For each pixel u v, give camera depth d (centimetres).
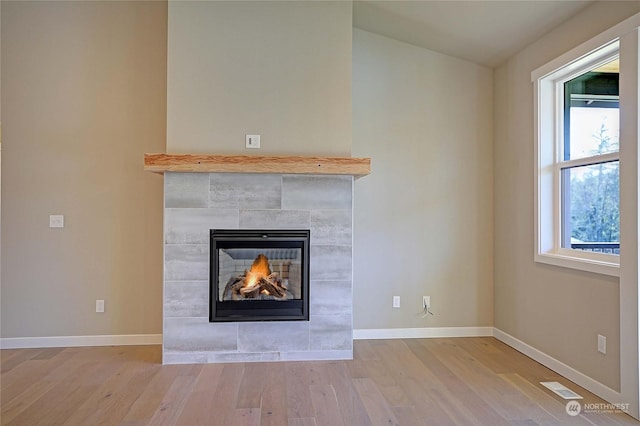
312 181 326
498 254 385
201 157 309
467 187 393
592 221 286
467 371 300
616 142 267
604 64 277
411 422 225
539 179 323
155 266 364
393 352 343
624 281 239
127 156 362
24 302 354
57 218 356
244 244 319
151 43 364
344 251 327
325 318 325
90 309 359
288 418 229
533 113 331
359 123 385
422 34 366
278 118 325
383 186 386
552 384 277
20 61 353
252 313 319
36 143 354
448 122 392
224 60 323
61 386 271
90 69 359
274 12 326
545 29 310
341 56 329
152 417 230
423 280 389
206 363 316
